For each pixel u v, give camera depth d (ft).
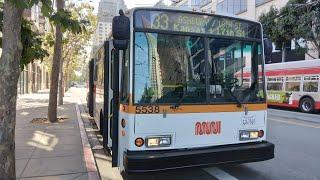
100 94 36.19
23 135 37.73
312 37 86.74
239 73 23.16
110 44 26.09
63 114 59.88
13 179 18.44
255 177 24.14
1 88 17.83
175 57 21.48
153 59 21.02
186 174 24.72
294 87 76.23
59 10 21.29
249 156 22.35
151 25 21.16
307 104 72.33
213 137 22.04
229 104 22.52
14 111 18.25
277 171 25.66
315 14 84.23
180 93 21.39
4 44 17.79
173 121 21.07
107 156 30.09
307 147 34.19
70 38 88.79
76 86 329.11
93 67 47.24
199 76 21.95
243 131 22.98
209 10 22.67
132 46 20.62
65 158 27.86
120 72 22.43
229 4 147.23
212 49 22.47
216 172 25.25
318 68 70.44
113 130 22.67
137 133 20.42
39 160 27.22
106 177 24.58
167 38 21.45
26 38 27.09
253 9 132.98
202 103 21.75
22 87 135.13
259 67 23.97
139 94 20.58
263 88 23.98
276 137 39.75
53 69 48.44
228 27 23.09
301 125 50.24
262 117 23.73
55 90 48.49
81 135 37.78
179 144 21.18
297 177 24.25
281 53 113.50
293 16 88.33
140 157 19.76
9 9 17.65
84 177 23.16
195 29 22.13
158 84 20.98
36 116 55.67
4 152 18.04
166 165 20.12
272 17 95.30
